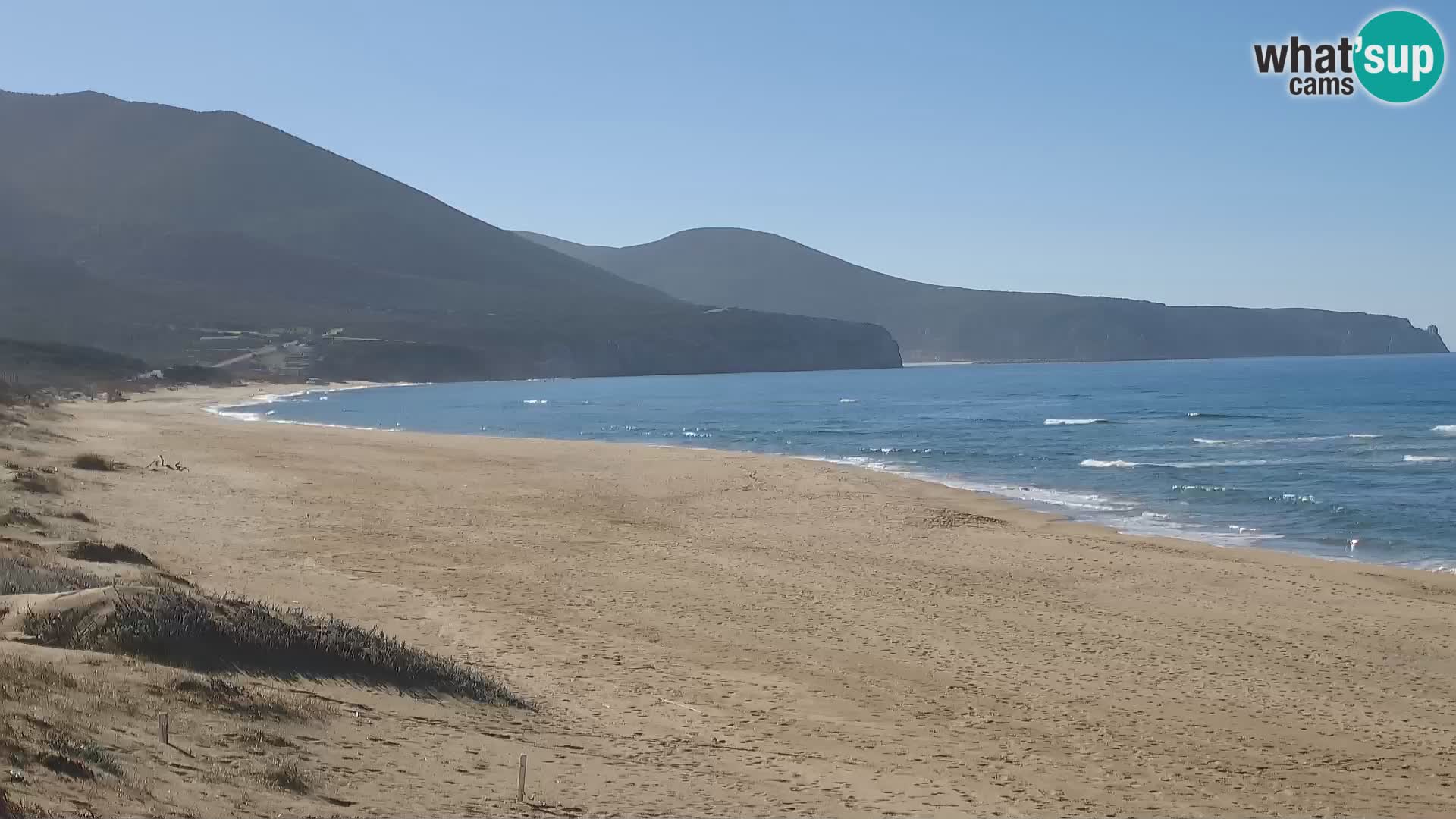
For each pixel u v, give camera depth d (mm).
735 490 32719
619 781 8586
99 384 103125
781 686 13000
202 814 5969
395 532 23312
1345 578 20516
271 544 20938
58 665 8328
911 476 39500
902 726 11695
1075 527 26734
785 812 8305
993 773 10203
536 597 17438
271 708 8531
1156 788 10117
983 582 19812
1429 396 98938
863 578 19953
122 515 22547
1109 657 15062
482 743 9039
